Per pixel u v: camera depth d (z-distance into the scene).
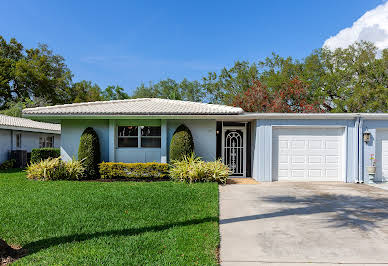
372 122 10.59
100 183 9.60
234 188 9.12
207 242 4.14
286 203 6.96
